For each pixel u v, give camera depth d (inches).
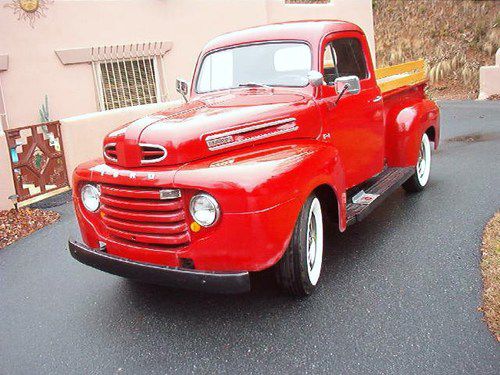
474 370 114.4
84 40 389.4
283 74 180.1
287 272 144.3
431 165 302.8
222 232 128.8
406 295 149.9
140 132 140.3
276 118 153.6
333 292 155.0
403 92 241.6
